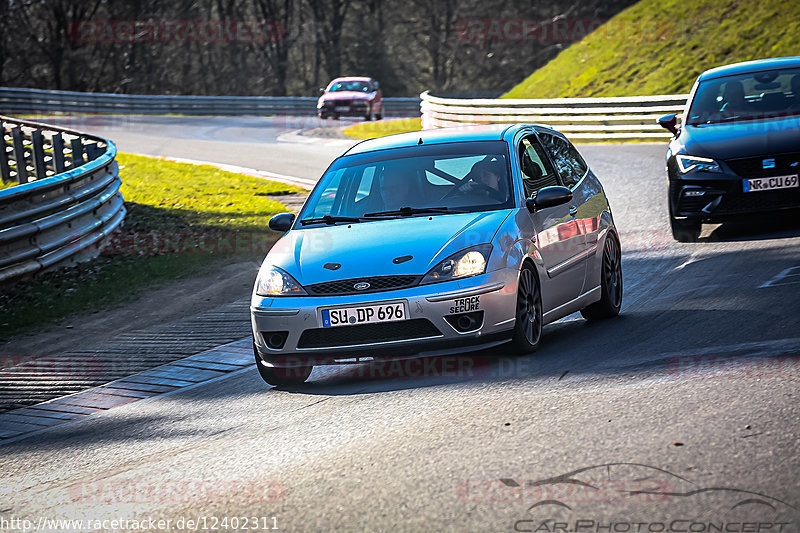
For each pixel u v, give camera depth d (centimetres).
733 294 2941
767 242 3756
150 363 2938
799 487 1367
